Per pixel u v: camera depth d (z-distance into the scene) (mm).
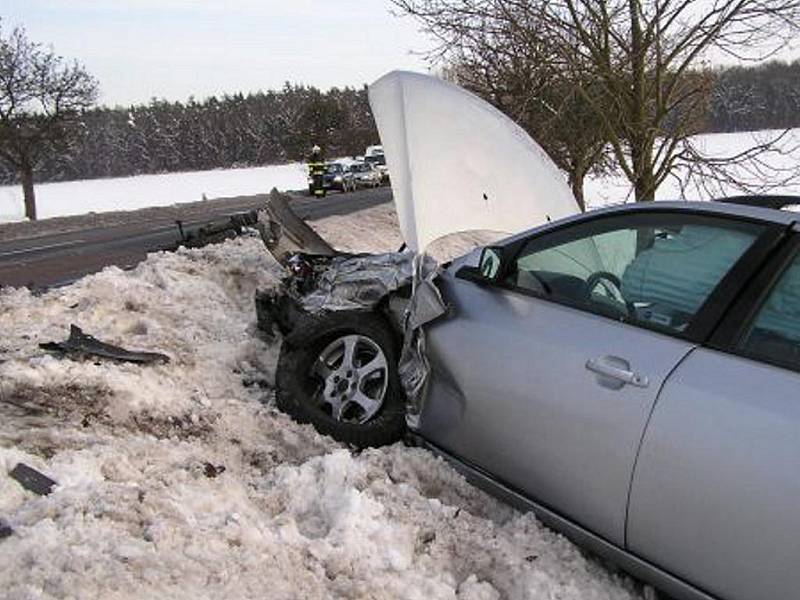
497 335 3701
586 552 3500
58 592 2379
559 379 3344
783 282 2959
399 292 4520
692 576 2854
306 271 5613
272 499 3467
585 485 3205
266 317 5828
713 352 2984
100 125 112562
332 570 2951
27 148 33969
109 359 4719
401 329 4484
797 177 8844
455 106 5738
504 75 9781
